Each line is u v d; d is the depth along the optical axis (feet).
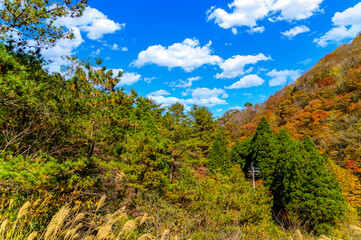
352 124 67.41
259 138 73.26
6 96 12.95
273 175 55.83
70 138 20.26
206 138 98.12
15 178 10.12
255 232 23.57
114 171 26.40
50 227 8.59
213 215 25.31
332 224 35.73
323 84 104.73
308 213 36.65
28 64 19.04
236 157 88.69
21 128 17.52
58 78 19.08
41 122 18.06
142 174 31.99
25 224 11.04
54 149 19.19
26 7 16.01
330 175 40.68
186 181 34.06
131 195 30.66
